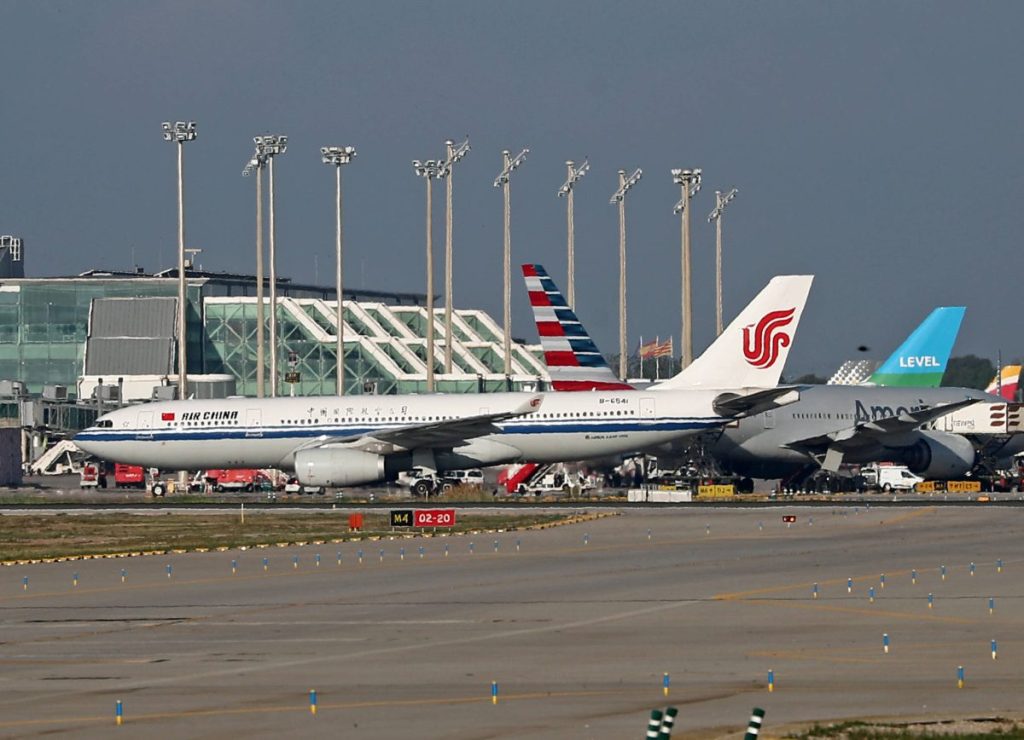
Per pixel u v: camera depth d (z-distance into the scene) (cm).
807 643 12888
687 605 15438
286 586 17800
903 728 9312
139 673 11756
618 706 10225
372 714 10031
